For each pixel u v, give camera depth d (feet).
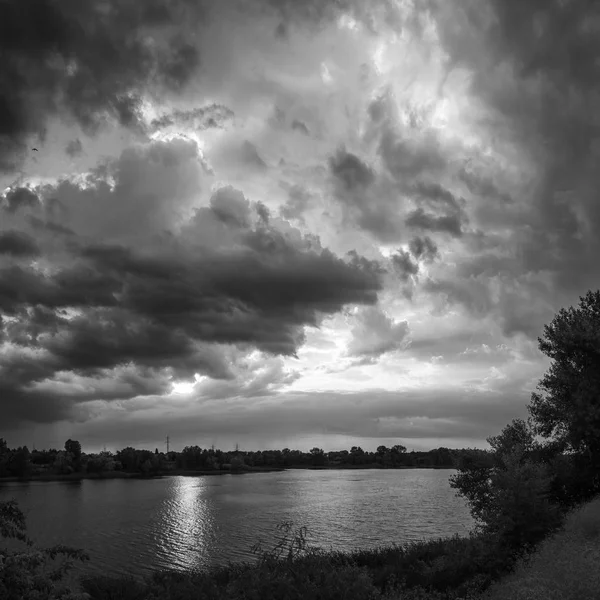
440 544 102.53
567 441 111.86
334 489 585.63
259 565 55.31
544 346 119.14
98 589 67.36
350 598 49.44
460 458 107.34
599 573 51.16
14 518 33.35
